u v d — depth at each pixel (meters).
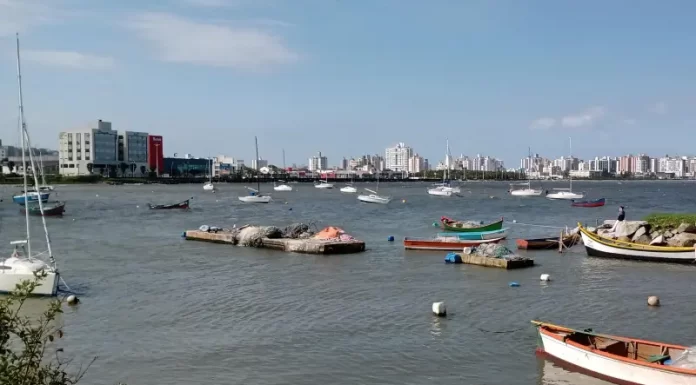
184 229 78.12
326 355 25.09
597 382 22.02
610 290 37.81
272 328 29.06
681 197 188.75
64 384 11.94
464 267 46.81
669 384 20.25
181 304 33.94
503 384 21.94
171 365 23.98
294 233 62.66
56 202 108.62
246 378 22.62
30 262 35.16
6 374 10.69
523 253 54.84
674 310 32.53
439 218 98.69
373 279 41.66
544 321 30.20
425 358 24.69
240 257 52.34
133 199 155.50
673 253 48.28
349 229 79.44
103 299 35.06
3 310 11.45
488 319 30.61
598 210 121.38
